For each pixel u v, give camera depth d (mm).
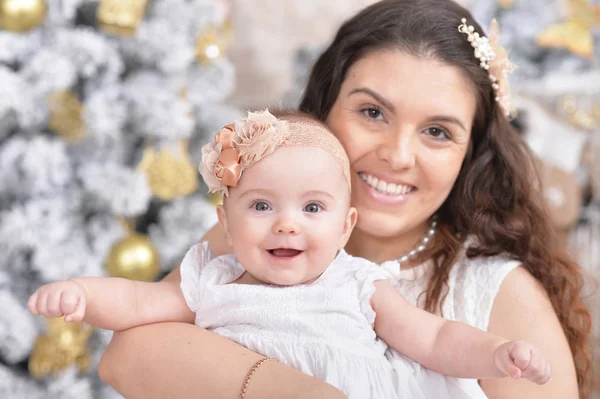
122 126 3195
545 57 4227
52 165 2984
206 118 3523
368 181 1827
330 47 1956
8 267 3062
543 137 3805
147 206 3389
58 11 3041
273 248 1582
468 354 1498
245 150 1590
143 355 1537
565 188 3785
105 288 1591
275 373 1379
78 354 3051
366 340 1589
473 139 1965
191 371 1452
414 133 1774
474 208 1946
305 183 1572
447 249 1902
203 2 3340
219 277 1698
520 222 1931
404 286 1896
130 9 3061
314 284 1632
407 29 1790
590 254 3934
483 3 4258
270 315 1591
